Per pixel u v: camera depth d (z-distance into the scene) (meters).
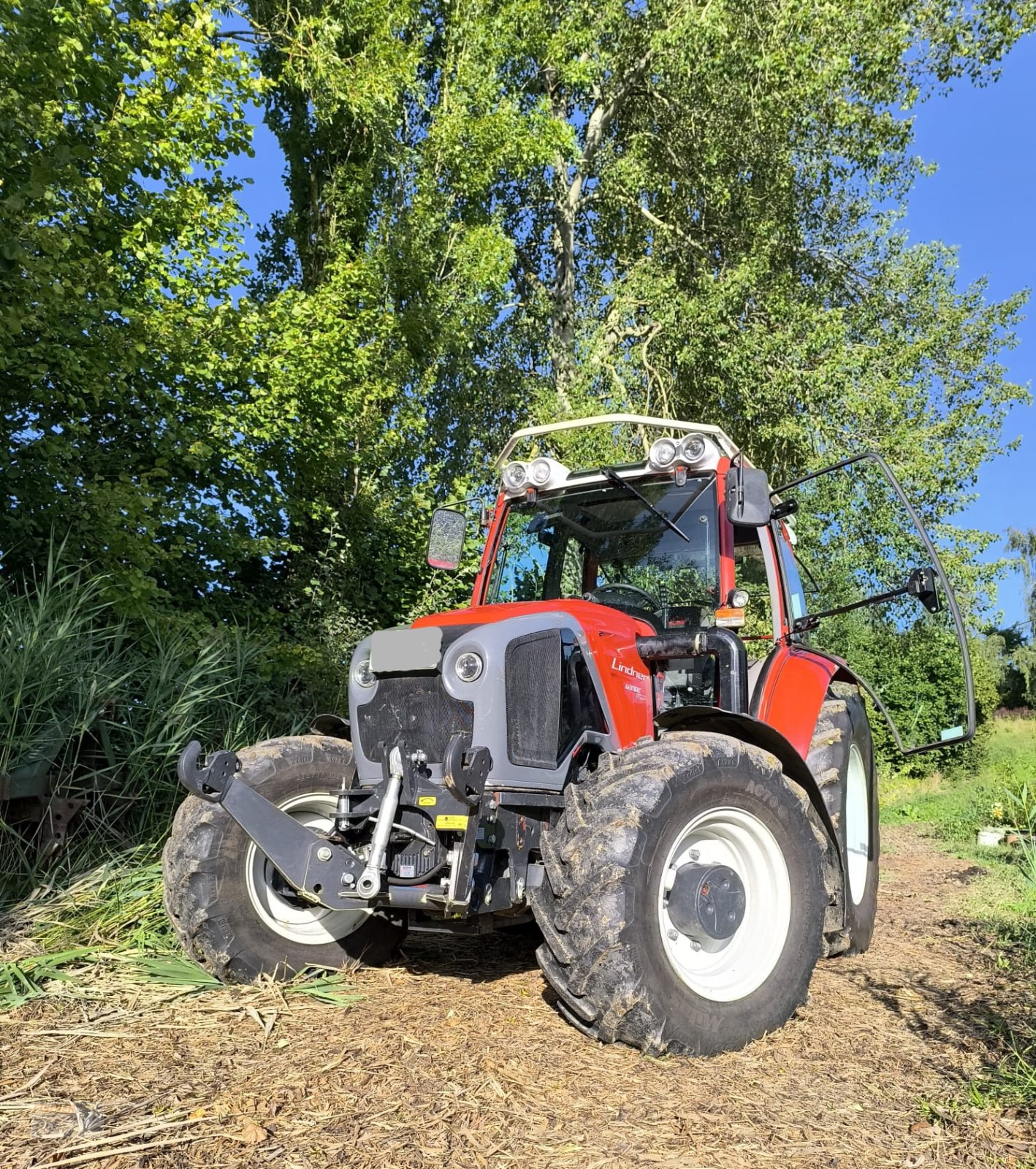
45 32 6.52
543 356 16.98
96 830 4.77
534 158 12.94
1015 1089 2.80
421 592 10.78
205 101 7.79
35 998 3.30
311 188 13.02
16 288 6.00
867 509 11.67
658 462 4.29
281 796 3.78
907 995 3.82
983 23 14.95
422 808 3.34
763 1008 3.27
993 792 9.53
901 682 13.91
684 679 4.15
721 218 16.39
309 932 3.83
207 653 6.12
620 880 3.01
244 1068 2.82
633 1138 2.49
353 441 10.65
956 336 15.70
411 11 11.96
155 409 7.95
